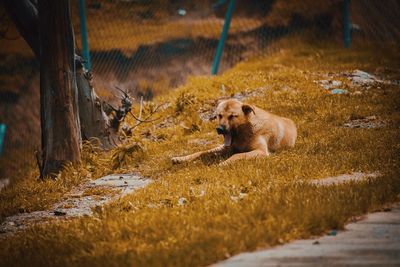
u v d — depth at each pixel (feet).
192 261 29.17
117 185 55.93
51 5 61.46
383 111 76.43
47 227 40.70
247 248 31.17
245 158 55.57
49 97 62.44
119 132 73.72
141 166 63.00
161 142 75.15
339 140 61.41
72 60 63.05
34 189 57.31
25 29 67.36
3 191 62.80
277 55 123.24
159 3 135.74
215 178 48.75
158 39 130.41
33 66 127.34
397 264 27.14
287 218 33.86
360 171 49.39
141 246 33.01
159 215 38.01
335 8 135.85
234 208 37.47
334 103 81.82
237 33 134.72
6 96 122.31
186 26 134.41
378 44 125.90
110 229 36.50
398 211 36.65
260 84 96.32
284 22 135.13
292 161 52.19
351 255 28.84
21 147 115.55
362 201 37.04
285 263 28.22
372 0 135.54
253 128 58.95
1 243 39.14
